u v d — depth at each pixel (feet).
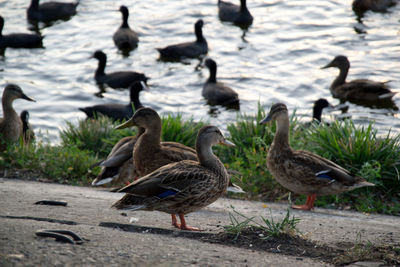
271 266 16.87
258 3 94.94
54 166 37.11
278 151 32.07
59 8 91.15
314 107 56.44
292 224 21.18
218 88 62.90
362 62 69.92
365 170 33.71
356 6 89.10
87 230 19.22
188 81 68.59
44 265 14.66
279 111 31.63
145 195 22.15
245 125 42.45
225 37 81.35
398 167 34.96
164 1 97.96
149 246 17.75
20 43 78.54
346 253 19.26
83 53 77.00
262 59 73.15
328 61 71.15
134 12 92.48
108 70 72.08
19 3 98.02
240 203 31.30
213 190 23.82
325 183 30.71
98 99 64.08
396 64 69.00
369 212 31.73
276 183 35.29
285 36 79.87
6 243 16.17
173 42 80.79
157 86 67.21
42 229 18.07
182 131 42.68
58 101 62.54
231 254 17.87
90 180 36.91
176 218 25.31
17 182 33.42
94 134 44.09
